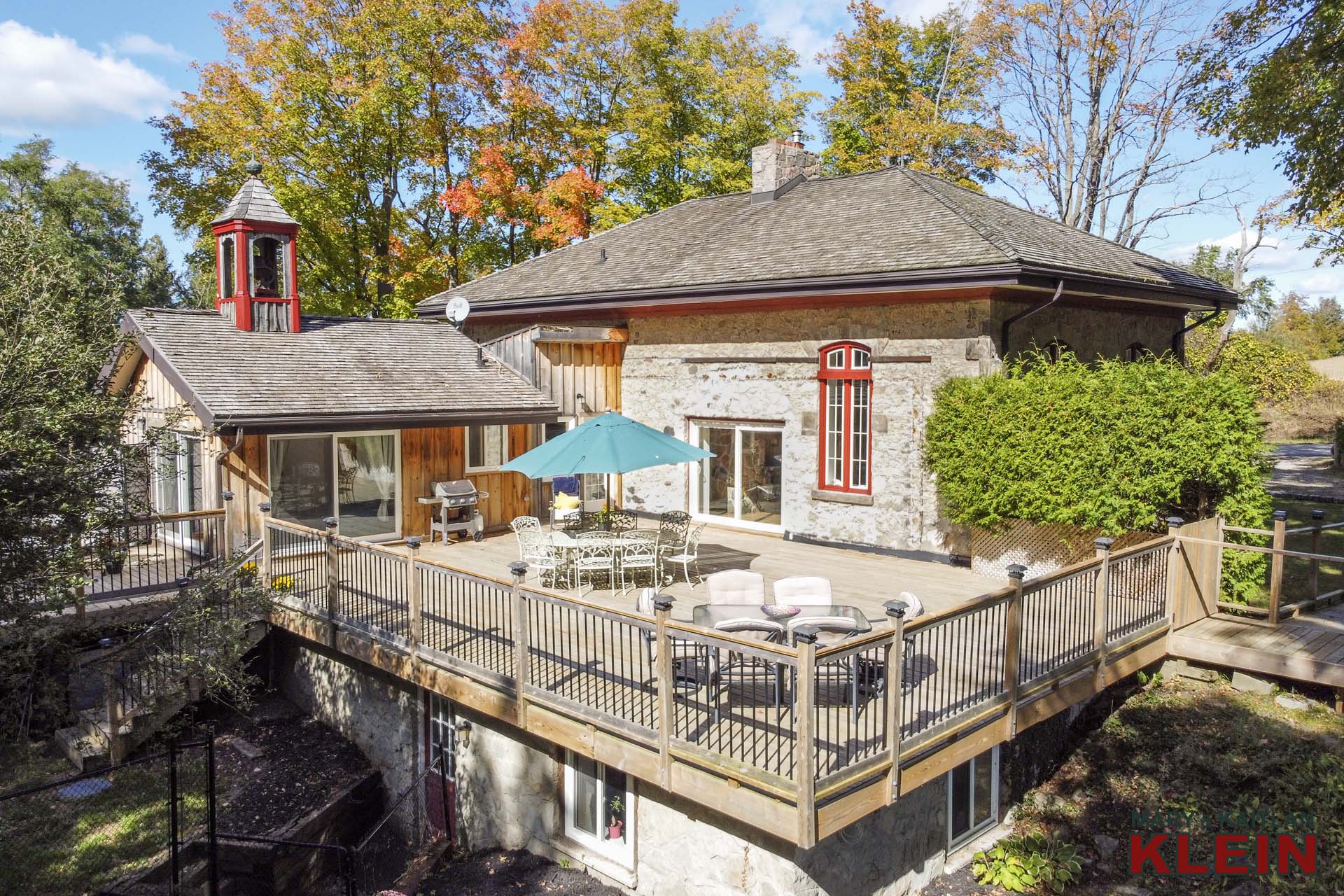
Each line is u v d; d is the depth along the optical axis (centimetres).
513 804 953
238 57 2469
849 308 1319
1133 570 941
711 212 1888
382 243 2714
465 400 1429
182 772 1085
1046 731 931
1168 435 1015
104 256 3472
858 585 1117
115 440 819
